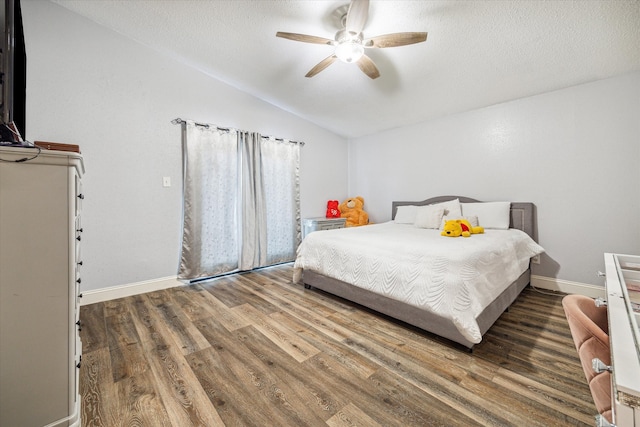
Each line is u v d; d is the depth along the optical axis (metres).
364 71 2.25
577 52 2.16
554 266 2.78
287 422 1.15
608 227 2.48
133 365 1.53
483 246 1.96
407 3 1.86
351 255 2.30
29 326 0.96
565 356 1.61
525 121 2.96
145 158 2.75
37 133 2.20
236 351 1.68
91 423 1.13
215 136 3.17
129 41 2.63
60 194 1.00
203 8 2.17
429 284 1.76
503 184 3.12
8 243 0.92
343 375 1.45
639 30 1.88
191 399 1.28
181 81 2.97
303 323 2.06
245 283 3.05
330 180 4.65
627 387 0.40
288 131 4.00
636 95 2.34
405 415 1.18
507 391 1.32
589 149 2.56
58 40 2.27
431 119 3.78
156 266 2.83
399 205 4.14
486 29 2.04
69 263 1.02
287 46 2.56
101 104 2.49
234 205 3.35
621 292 0.81
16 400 0.94
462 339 1.63
